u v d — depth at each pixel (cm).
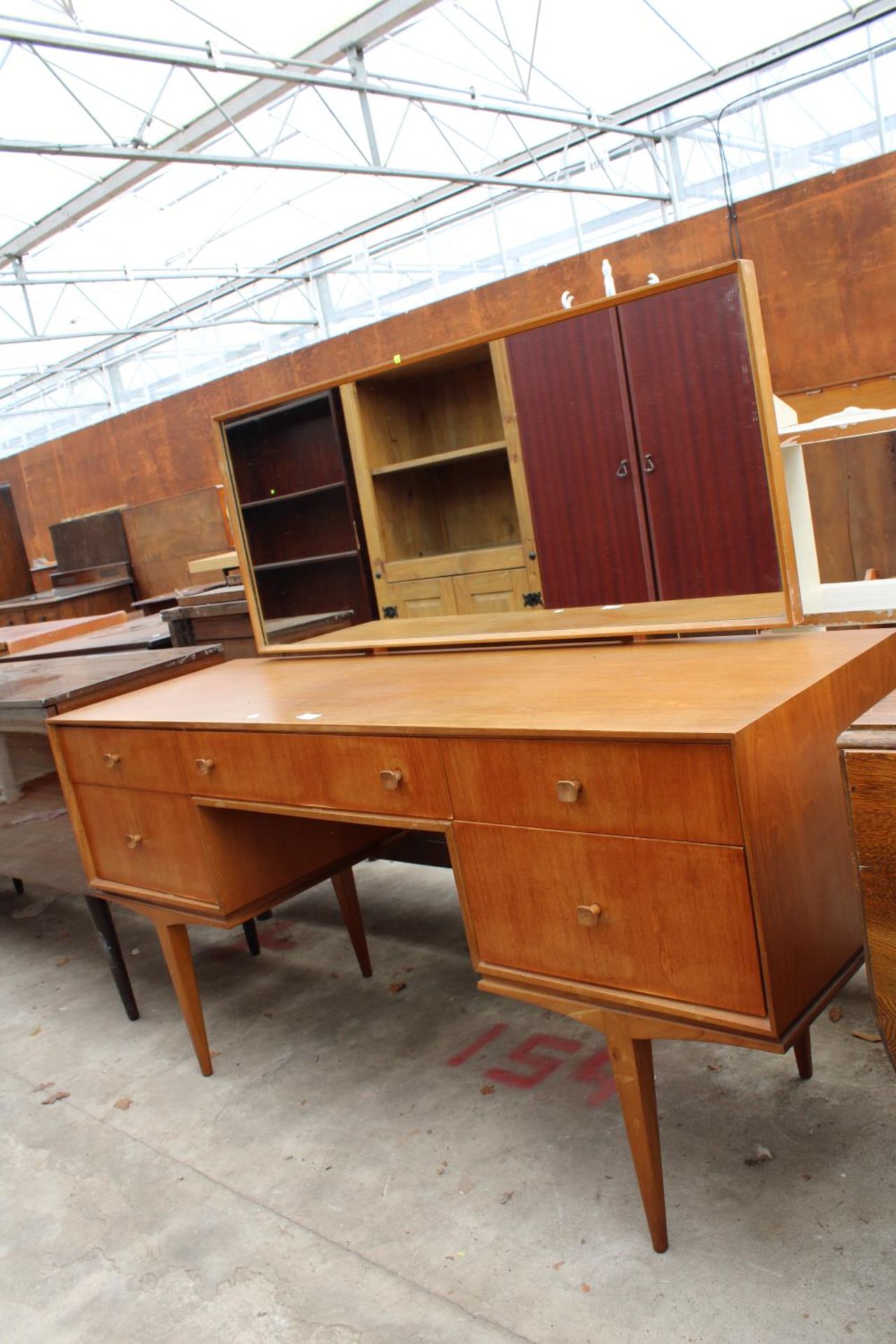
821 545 403
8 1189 239
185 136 968
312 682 277
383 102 984
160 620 541
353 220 1262
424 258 1316
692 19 902
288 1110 250
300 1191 218
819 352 736
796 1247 176
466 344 278
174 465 1174
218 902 260
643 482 258
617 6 868
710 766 157
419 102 980
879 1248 172
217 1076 273
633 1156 181
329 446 312
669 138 1088
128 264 1248
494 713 195
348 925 309
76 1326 192
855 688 191
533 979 191
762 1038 162
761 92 1005
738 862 157
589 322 256
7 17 690
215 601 439
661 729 160
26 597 835
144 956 367
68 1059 299
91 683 307
